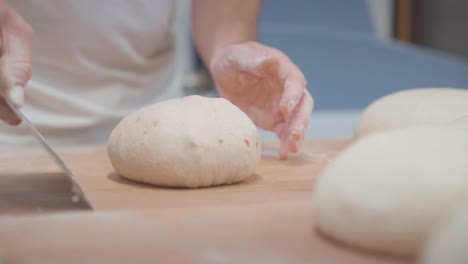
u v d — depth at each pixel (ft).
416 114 4.21
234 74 4.33
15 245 2.19
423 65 7.30
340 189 2.23
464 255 1.67
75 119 5.20
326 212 2.27
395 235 2.10
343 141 4.81
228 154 3.29
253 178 3.57
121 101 5.43
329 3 7.19
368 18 7.32
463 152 2.27
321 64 7.30
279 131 4.27
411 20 7.61
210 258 2.11
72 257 2.10
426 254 1.81
